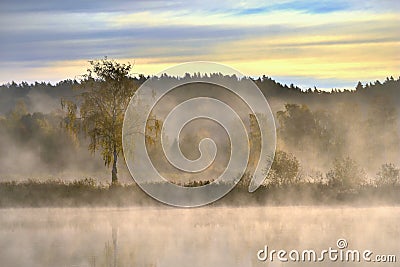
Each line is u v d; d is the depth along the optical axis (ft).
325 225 115.24
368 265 80.59
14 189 154.51
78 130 179.11
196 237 102.89
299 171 173.47
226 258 84.43
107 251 89.92
